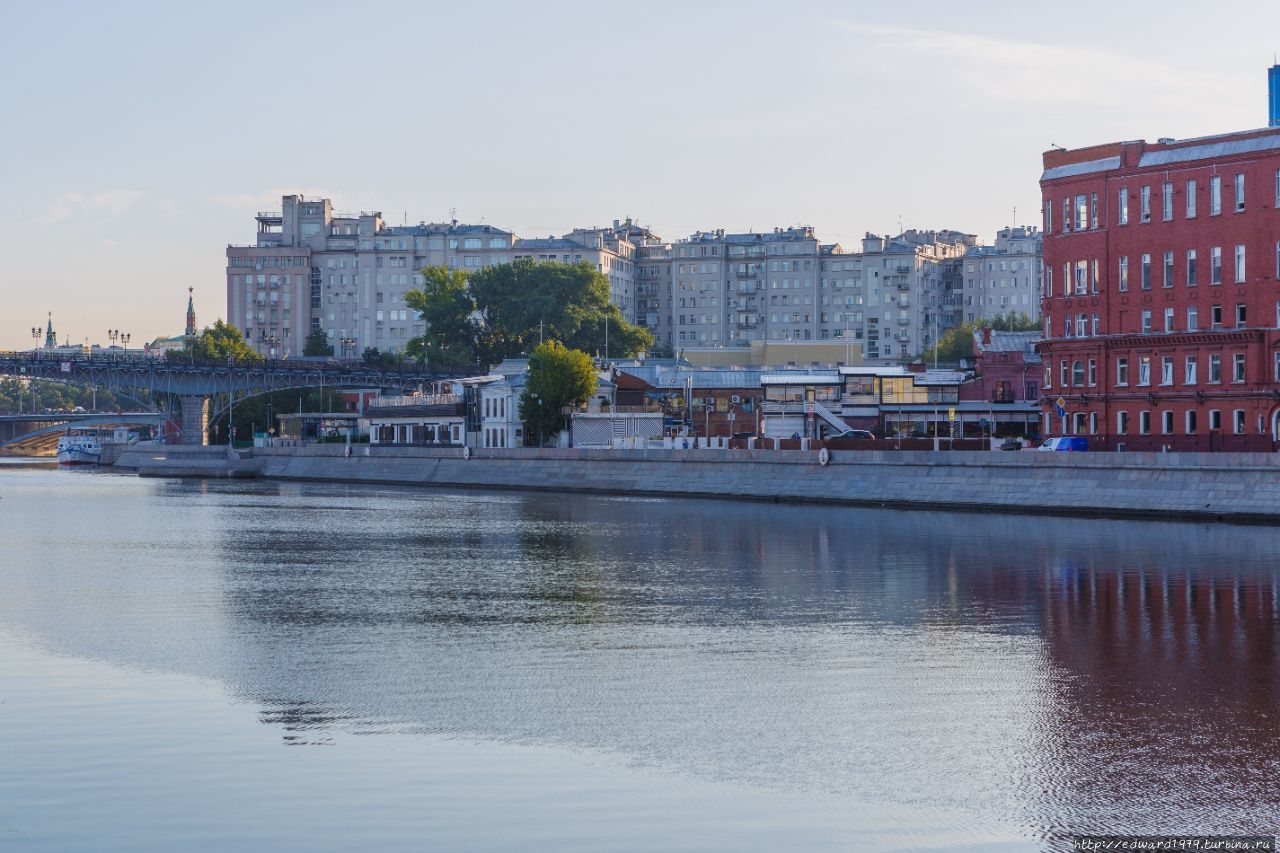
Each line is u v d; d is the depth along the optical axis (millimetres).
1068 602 78000
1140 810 40812
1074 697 54281
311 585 88750
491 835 38531
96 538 123875
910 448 164000
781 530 122375
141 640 67688
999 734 48719
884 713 51781
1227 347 140375
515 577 92125
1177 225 145875
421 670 59875
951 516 134875
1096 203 154625
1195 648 64312
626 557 103312
